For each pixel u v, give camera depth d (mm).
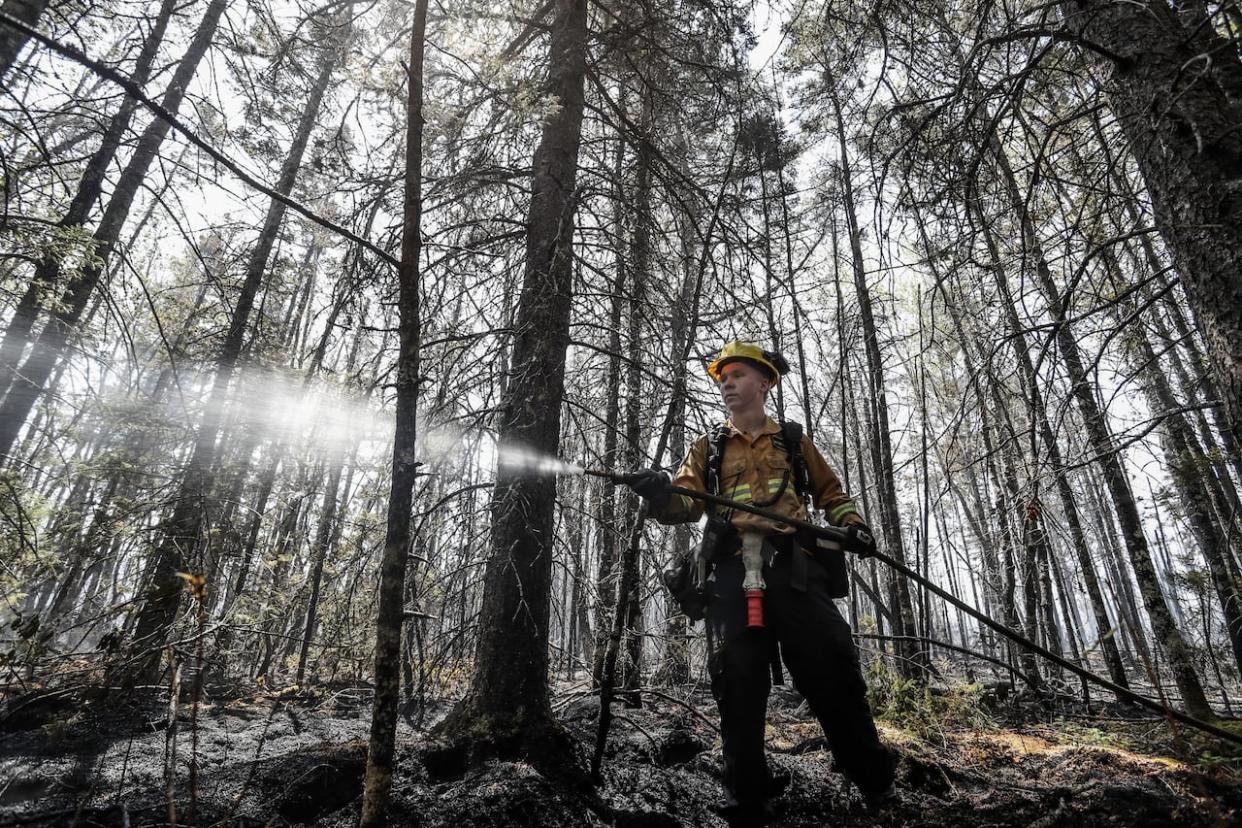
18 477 4535
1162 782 3004
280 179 7758
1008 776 3410
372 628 4562
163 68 6824
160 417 5660
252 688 5930
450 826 2361
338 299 4344
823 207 7883
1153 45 2646
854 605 9883
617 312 5188
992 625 2342
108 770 3027
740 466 2668
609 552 5594
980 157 3338
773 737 4180
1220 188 2379
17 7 4625
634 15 5117
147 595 4090
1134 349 4320
